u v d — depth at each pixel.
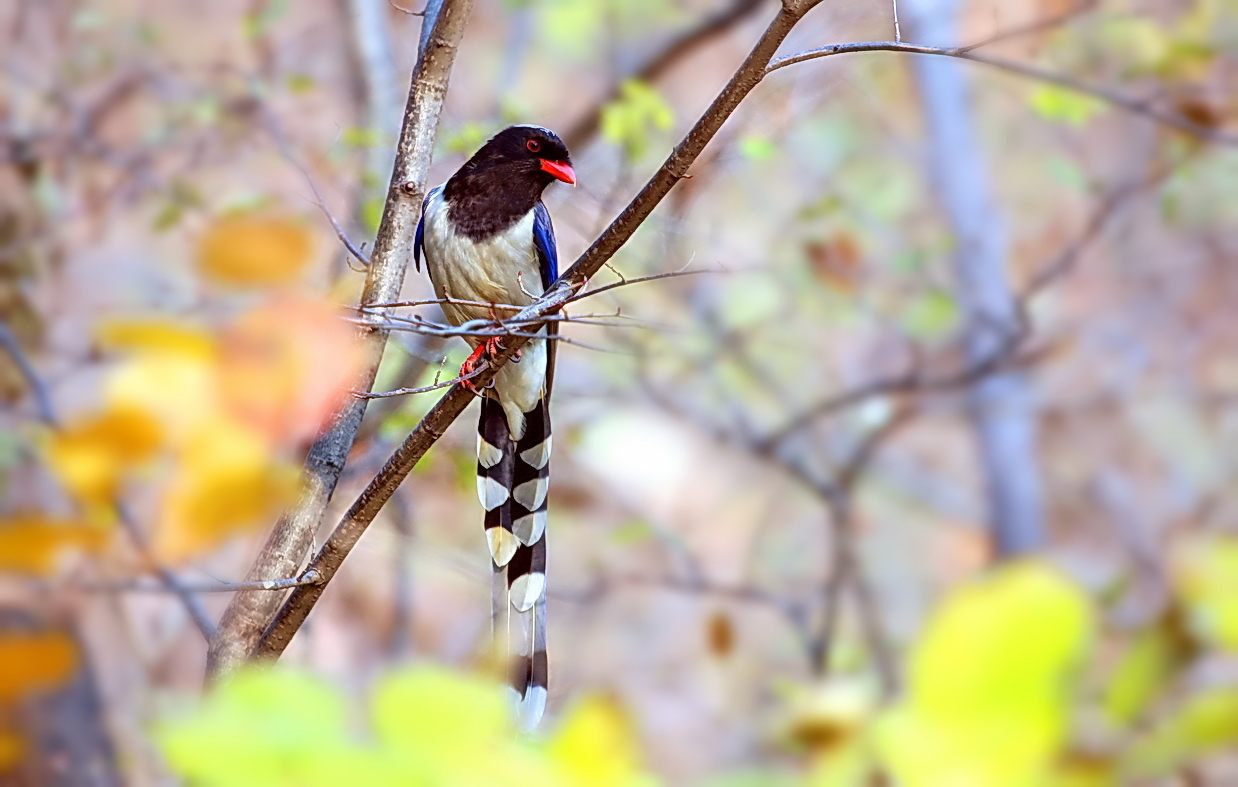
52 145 11.09
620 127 11.20
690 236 12.53
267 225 3.94
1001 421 13.77
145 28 12.27
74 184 11.09
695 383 14.79
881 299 14.46
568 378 13.84
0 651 3.39
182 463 3.32
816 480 13.16
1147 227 15.88
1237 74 12.98
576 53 15.80
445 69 7.19
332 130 11.71
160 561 4.12
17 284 9.51
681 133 13.55
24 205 10.46
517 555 8.02
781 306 14.65
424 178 7.16
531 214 8.61
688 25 13.98
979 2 13.43
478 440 8.26
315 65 12.96
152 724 1.69
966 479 16.67
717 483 16.05
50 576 3.78
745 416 14.06
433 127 7.20
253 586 6.03
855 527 13.23
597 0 15.43
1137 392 15.53
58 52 12.51
